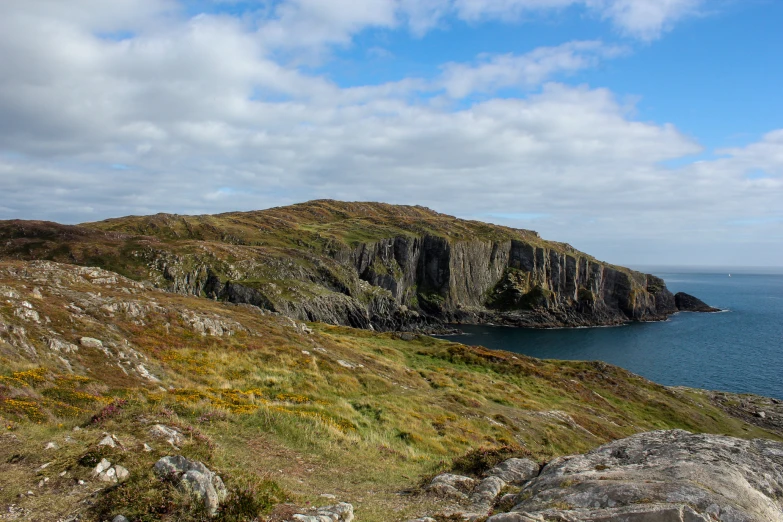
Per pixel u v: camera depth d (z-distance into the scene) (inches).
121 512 376.5
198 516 388.2
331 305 5364.2
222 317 1736.0
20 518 361.7
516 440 1305.4
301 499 492.4
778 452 510.6
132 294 1763.0
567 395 2223.2
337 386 1385.3
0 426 549.0
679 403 2662.4
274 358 1486.2
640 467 477.7
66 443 506.0
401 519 483.8
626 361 4763.8
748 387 3809.1
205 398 916.0
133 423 583.8
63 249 4918.8
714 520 354.3
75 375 941.8
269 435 735.7
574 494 420.2
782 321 7696.9
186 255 5211.6
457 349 2645.2
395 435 1031.6
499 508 493.0
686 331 6712.6
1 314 1051.3
